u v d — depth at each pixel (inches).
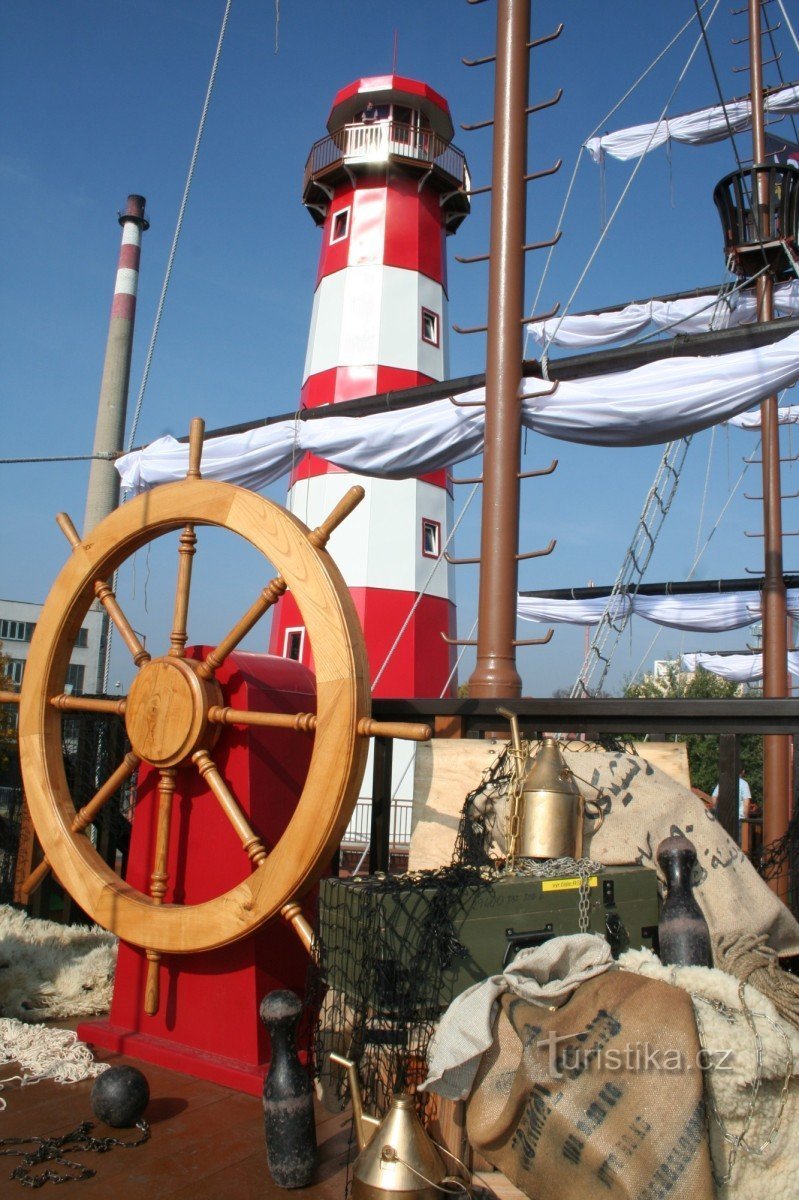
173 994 105.7
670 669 749.3
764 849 111.0
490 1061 71.2
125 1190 76.0
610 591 623.8
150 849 113.0
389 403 241.8
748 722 101.0
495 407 171.5
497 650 162.4
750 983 80.4
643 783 97.0
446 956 76.8
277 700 108.0
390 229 659.4
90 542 118.8
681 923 83.1
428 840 103.3
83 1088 96.1
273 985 101.5
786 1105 68.2
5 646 1515.7
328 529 98.8
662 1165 63.7
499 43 179.2
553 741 96.0
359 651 94.6
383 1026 76.7
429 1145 69.7
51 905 161.3
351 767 92.2
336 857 114.0
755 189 347.6
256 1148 83.6
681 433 201.6
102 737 155.1
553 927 82.3
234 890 98.0
